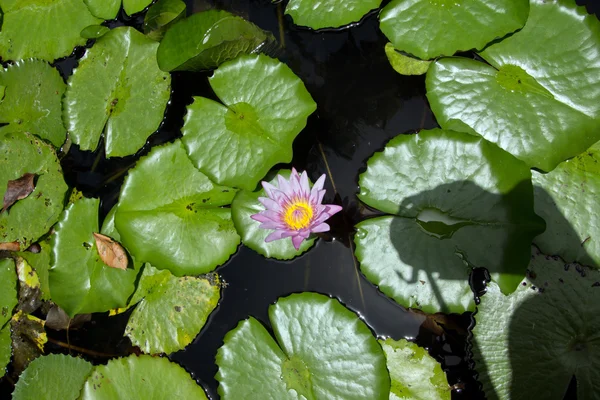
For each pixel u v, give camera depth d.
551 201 1.85
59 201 2.31
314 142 2.21
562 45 1.92
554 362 1.78
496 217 1.82
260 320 2.06
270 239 1.78
